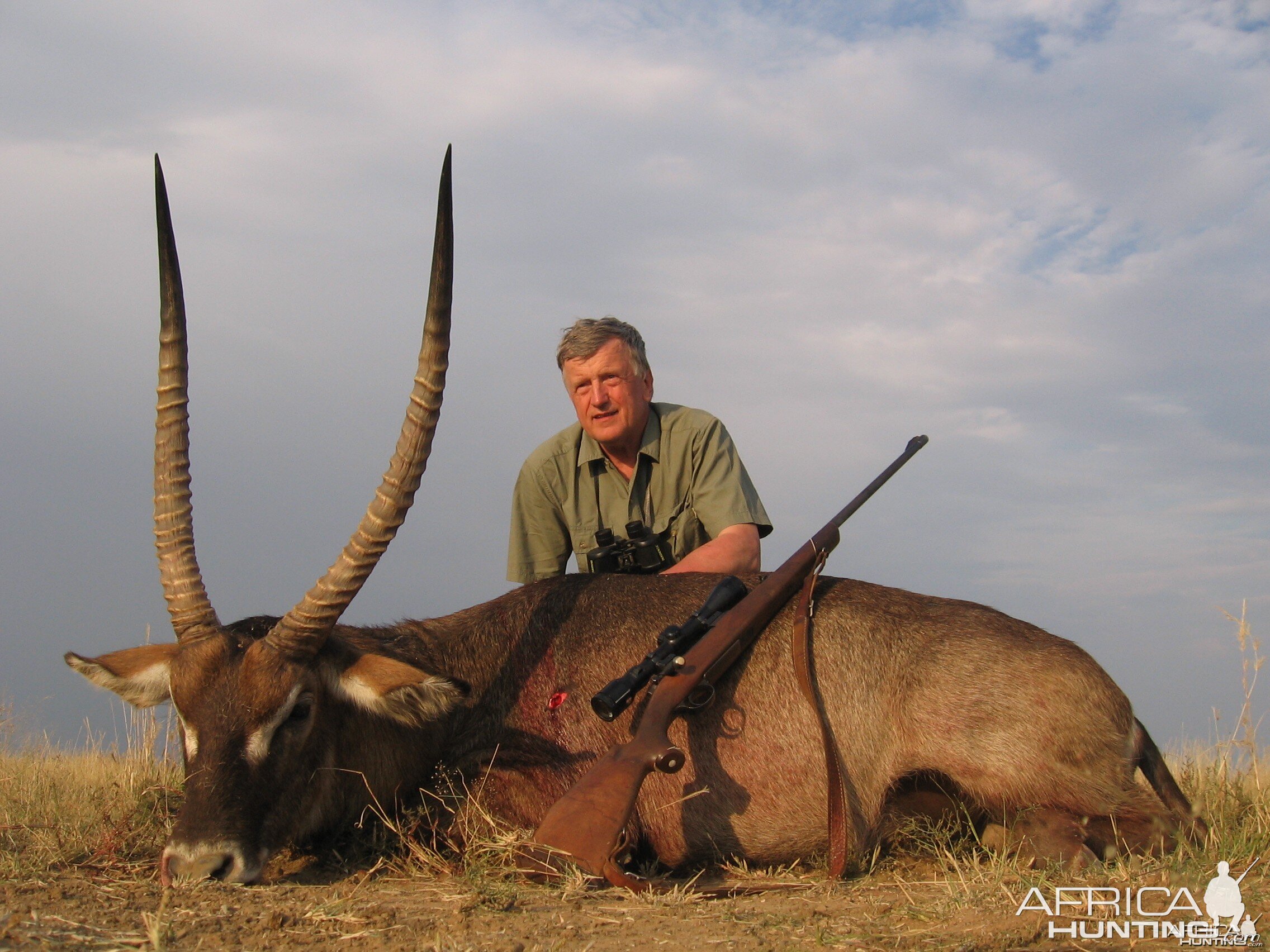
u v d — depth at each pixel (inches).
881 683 69.5
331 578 62.6
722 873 68.1
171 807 74.0
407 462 64.1
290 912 53.6
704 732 68.2
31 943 48.0
